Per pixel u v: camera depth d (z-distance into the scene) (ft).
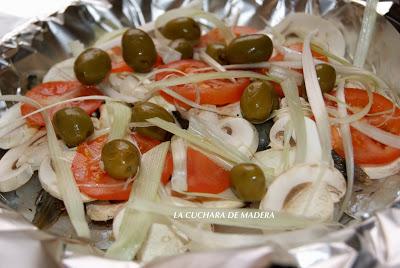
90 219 1.06
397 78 1.24
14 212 0.91
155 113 1.09
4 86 1.31
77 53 1.39
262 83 1.12
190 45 1.31
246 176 0.98
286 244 0.84
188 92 1.17
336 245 0.81
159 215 0.97
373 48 1.31
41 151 1.16
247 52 1.19
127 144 1.01
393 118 1.14
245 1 1.49
